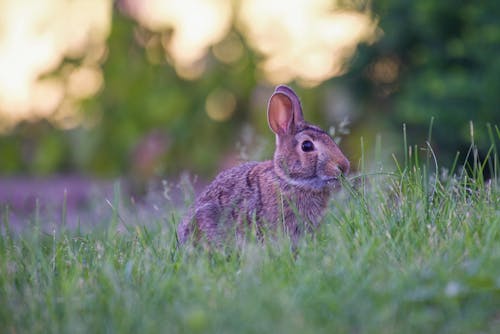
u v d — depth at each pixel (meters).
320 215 8.09
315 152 7.97
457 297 5.36
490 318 5.31
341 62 14.71
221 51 17.08
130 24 17.16
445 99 12.96
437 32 13.63
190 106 17.06
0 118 18.77
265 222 7.84
